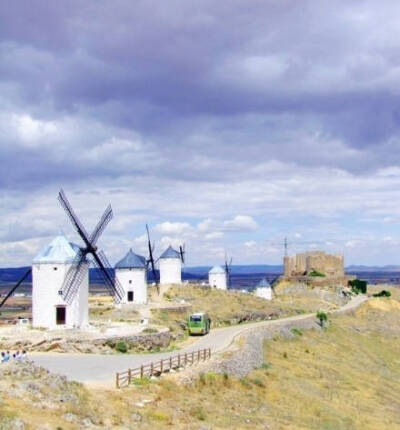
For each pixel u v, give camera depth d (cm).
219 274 16738
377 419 5959
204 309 11875
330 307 16425
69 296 8106
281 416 5216
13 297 19475
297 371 7638
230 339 8344
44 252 8194
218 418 4538
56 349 6812
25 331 7631
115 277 11525
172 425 4050
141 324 8844
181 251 14825
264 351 8381
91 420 3678
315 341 10738
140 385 4775
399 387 8338
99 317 9906
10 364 4244
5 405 3462
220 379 5706
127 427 3750
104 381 4884
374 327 14550
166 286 13662
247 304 13488
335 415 5688
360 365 9519
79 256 8406
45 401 3722
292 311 14188
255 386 6119
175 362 5947
